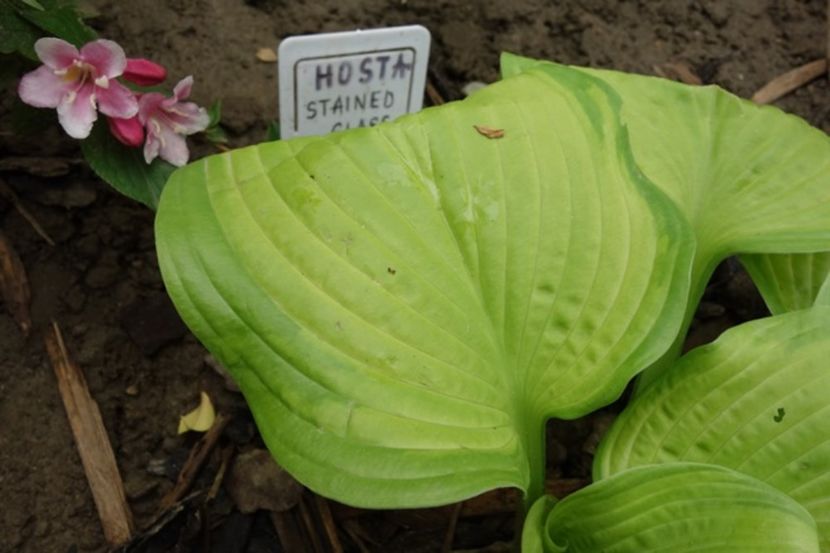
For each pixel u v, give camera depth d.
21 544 0.43
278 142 0.39
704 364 0.40
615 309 0.38
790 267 0.46
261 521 0.45
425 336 0.37
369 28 0.57
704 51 0.60
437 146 0.39
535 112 0.40
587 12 0.60
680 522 0.37
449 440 0.35
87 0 0.54
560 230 0.39
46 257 0.48
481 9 0.58
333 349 0.36
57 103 0.42
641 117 0.45
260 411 0.35
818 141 0.45
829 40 0.60
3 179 0.49
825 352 0.40
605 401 0.38
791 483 0.39
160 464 0.46
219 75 0.54
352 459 0.34
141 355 0.47
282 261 0.36
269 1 0.56
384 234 0.37
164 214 0.37
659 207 0.39
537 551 0.38
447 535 0.46
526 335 0.39
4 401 0.46
